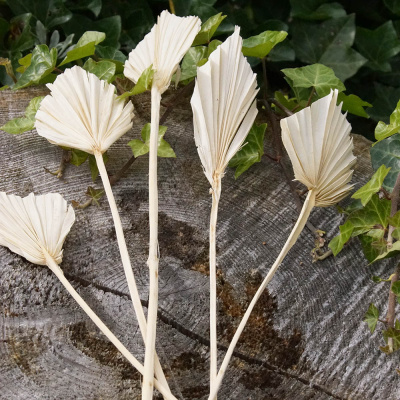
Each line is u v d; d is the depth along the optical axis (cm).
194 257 92
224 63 91
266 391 89
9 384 86
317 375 90
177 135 97
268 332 90
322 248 94
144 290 90
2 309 88
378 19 127
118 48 113
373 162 95
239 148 91
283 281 92
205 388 88
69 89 93
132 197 94
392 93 118
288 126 90
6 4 116
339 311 92
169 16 95
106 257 91
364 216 92
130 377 88
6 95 97
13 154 94
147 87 92
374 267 94
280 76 122
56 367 87
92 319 86
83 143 91
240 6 121
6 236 89
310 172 90
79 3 115
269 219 94
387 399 89
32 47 111
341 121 92
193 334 89
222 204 94
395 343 89
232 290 91
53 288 89
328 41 118
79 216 92
